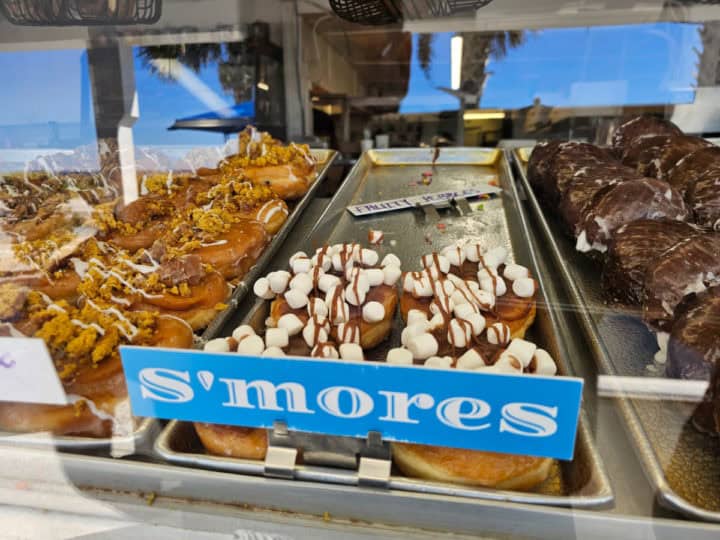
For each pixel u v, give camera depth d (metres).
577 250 0.45
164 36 0.60
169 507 0.23
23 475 0.24
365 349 0.34
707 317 0.27
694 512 0.20
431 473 0.23
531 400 0.19
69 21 0.54
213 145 0.60
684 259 0.33
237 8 0.64
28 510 0.24
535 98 0.70
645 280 0.33
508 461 0.22
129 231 0.42
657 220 0.40
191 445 0.25
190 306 0.35
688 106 0.60
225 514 0.23
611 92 0.64
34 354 0.25
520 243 0.45
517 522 0.21
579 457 0.23
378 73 0.74
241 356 0.21
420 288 0.37
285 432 0.23
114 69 0.57
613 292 0.38
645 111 0.62
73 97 0.57
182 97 0.63
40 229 0.40
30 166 0.50
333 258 0.40
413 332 0.30
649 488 0.22
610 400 0.27
